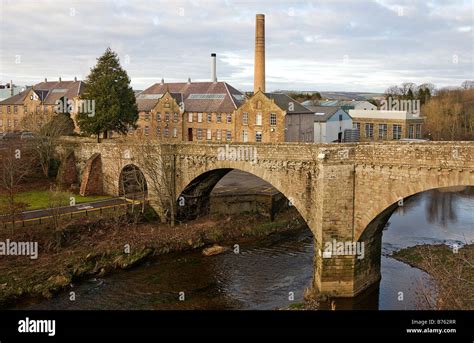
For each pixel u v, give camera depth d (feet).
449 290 82.58
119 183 204.95
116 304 126.21
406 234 179.32
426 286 126.82
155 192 190.08
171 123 301.63
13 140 225.56
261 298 128.88
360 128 334.85
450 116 355.56
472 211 215.10
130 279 144.36
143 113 317.42
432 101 392.06
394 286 132.57
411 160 115.14
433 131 349.41
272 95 272.92
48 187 211.00
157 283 141.18
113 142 211.82
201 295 131.95
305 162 138.41
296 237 186.50
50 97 346.13
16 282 132.57
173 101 298.76
